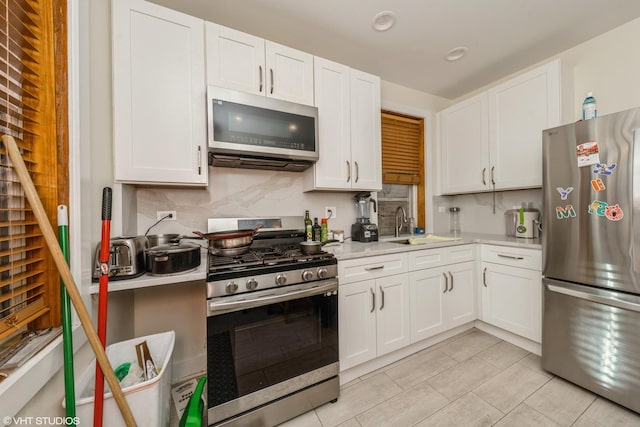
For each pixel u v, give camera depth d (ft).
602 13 5.48
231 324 3.86
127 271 3.62
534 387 4.96
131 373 3.46
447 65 7.47
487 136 7.66
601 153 4.45
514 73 7.93
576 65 6.56
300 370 4.37
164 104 4.35
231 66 4.93
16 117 2.51
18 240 2.51
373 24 5.69
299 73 5.68
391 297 5.77
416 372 5.54
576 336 4.86
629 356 4.20
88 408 2.77
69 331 2.44
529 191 7.63
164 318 5.39
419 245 6.29
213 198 5.77
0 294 2.29
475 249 7.25
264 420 4.08
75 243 3.01
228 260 4.32
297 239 6.41
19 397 1.98
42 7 2.76
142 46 4.19
